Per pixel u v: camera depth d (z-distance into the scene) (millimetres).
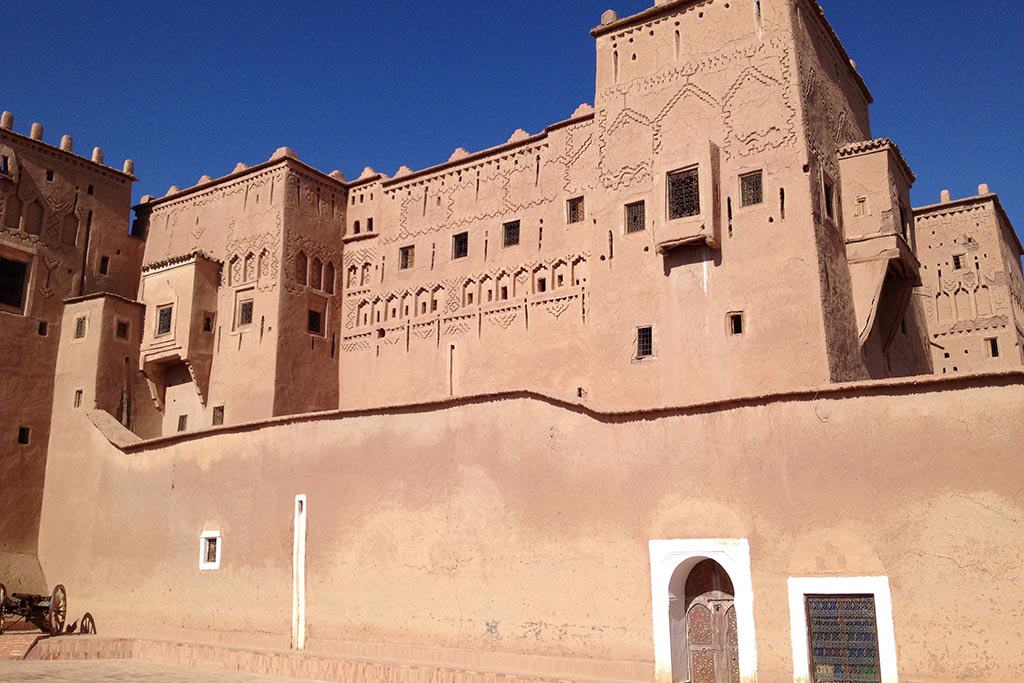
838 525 13242
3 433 27609
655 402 21406
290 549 20109
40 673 18734
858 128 25469
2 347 28203
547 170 26578
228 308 29938
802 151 20859
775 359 20156
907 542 12695
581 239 25297
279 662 18188
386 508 18656
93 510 25547
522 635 16047
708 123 22297
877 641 12656
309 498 20062
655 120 23094
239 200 30891
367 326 29781
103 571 24406
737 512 14117
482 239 27531
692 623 14828
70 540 26234
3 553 26469
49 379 29312
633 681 14336
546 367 25141
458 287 27703
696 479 14648
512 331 26109
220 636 20812
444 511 17719
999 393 12484
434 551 17656
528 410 17016
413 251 29328
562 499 16125
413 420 18750
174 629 21875
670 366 21422
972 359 30391
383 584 18266
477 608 16766
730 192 21641
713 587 14758
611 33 24578
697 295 21453
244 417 28250
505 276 26719
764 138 21438
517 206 27016
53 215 30547
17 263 29281
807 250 20297
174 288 30156
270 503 20781
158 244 33000
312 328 29578
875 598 12734
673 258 22000
